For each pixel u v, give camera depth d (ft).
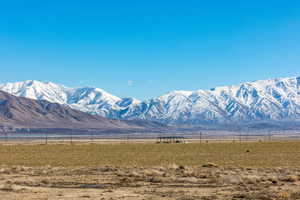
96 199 102.06
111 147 415.23
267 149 351.87
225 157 269.44
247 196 104.17
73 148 394.73
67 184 132.67
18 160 250.57
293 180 135.03
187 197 104.73
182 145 451.53
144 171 160.86
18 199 101.91
